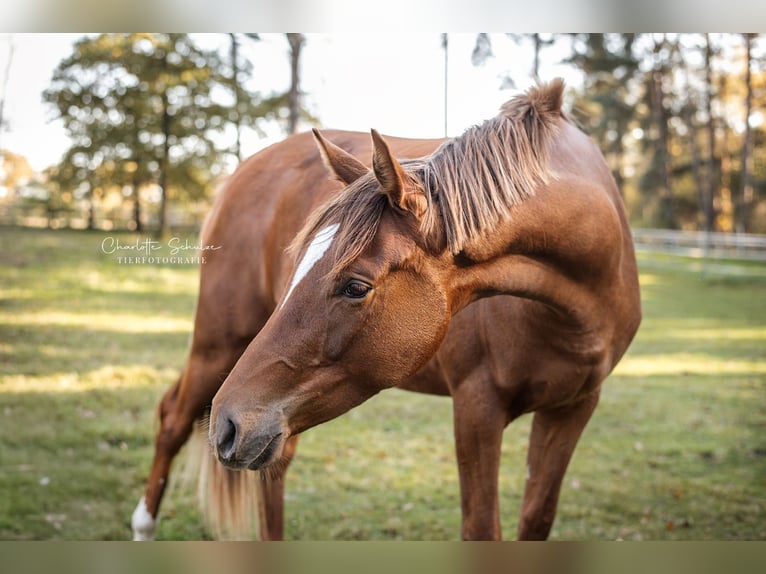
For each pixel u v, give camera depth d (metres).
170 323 9.38
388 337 1.85
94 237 14.89
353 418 5.98
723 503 4.38
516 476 4.90
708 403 6.55
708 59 22.98
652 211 28.56
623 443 5.48
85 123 16.52
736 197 26.73
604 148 28.64
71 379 6.70
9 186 16.70
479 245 1.92
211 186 17.12
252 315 3.12
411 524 4.03
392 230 1.84
